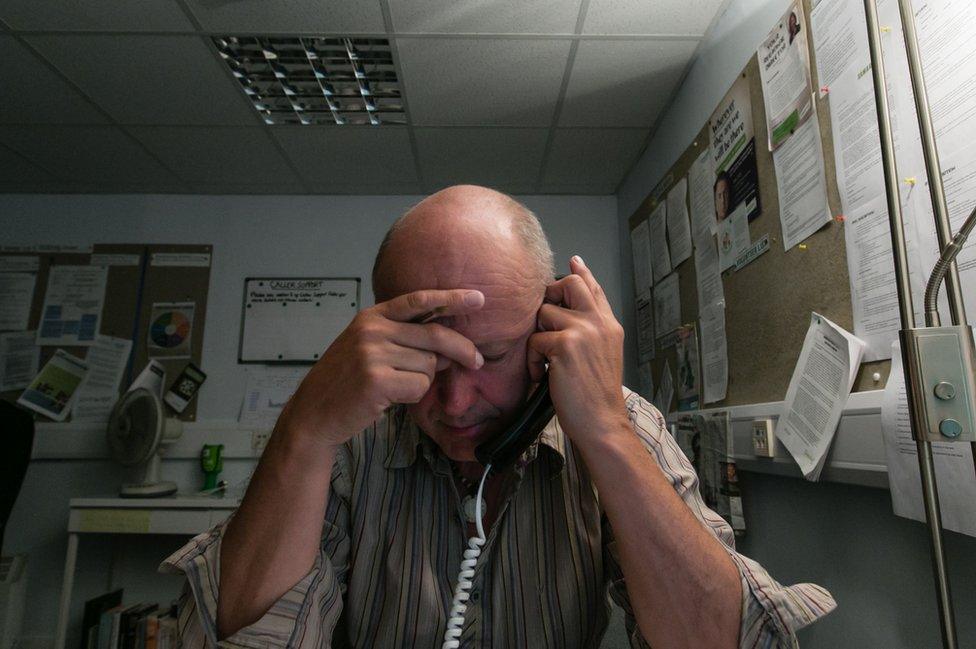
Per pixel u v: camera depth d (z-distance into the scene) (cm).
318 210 286
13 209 281
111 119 220
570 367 59
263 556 57
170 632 211
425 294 55
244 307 275
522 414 63
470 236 58
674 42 179
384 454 75
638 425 74
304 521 57
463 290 55
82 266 276
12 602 237
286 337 271
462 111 215
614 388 61
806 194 124
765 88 141
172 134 231
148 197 284
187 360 268
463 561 65
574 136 233
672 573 56
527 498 72
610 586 69
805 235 124
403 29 173
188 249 279
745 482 155
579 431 59
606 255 281
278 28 174
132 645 209
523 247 61
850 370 106
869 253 104
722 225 166
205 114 218
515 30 173
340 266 280
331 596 65
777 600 57
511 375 62
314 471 57
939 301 86
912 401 53
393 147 242
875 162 102
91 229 280
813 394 117
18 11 164
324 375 57
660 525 57
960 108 84
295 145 240
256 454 254
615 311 275
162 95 206
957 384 52
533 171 263
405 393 54
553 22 170
